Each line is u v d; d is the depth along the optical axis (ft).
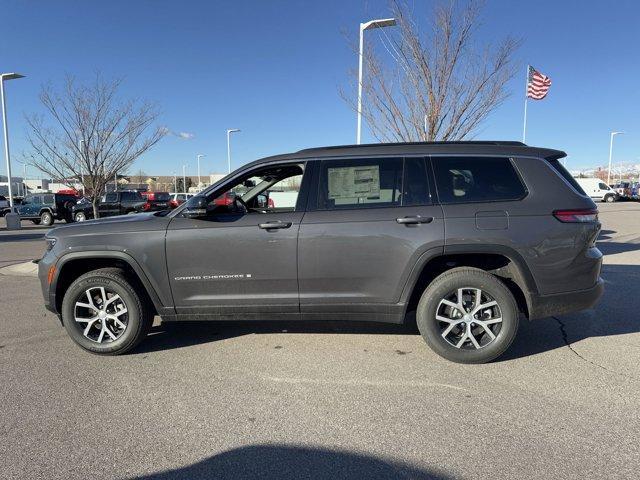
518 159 13.80
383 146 14.32
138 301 14.44
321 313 14.16
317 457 9.39
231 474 8.89
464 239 13.23
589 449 9.48
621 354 14.49
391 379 12.88
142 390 12.38
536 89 66.08
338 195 14.01
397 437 10.03
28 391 12.35
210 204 14.01
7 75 66.54
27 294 23.79
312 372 13.42
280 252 13.80
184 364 14.10
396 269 13.58
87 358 14.64
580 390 12.07
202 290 14.23
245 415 11.03
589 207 13.58
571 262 13.35
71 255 14.33
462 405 11.36
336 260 13.71
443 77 31.12
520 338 15.99
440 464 9.09
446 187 13.75
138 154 39.63
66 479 8.77
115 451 9.63
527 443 9.73
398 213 13.55
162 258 14.10
